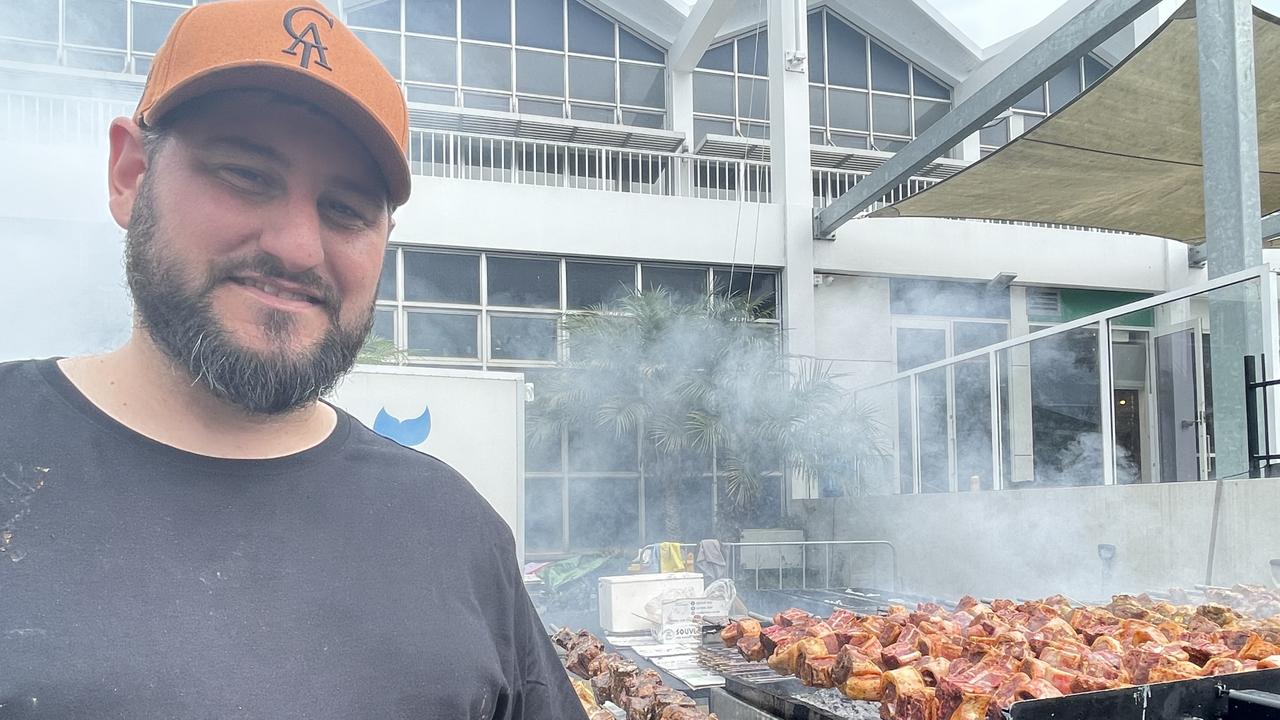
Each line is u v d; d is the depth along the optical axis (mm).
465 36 15172
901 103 17219
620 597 5914
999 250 14852
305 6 1085
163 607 940
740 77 16469
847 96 16906
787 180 14219
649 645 5449
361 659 1007
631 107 15930
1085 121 9273
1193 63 8359
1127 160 10320
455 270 13094
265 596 994
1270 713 2246
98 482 989
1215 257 7391
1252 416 6035
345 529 1093
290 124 1057
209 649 936
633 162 15773
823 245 14195
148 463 1023
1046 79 9172
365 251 1139
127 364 1104
